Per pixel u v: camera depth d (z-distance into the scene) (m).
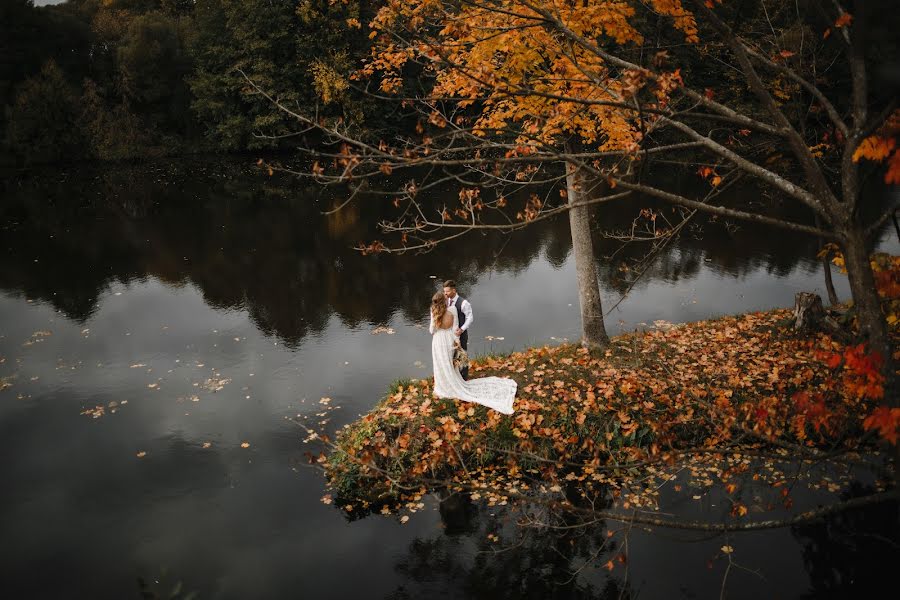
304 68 34.38
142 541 6.75
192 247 19.98
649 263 5.18
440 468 7.63
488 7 4.33
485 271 16.91
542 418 8.08
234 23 36.56
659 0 4.76
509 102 7.68
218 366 11.26
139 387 10.47
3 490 7.69
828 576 5.89
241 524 7.02
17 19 42.75
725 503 6.98
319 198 27.72
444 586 6.05
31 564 6.41
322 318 13.69
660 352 9.68
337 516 7.15
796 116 9.01
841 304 10.83
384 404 8.87
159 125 44.94
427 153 3.89
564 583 6.00
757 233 19.06
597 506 7.06
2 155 39.44
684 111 3.91
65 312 14.37
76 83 44.66
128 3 56.56
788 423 7.71
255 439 8.79
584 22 5.84
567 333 12.12
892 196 20.05
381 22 5.78
